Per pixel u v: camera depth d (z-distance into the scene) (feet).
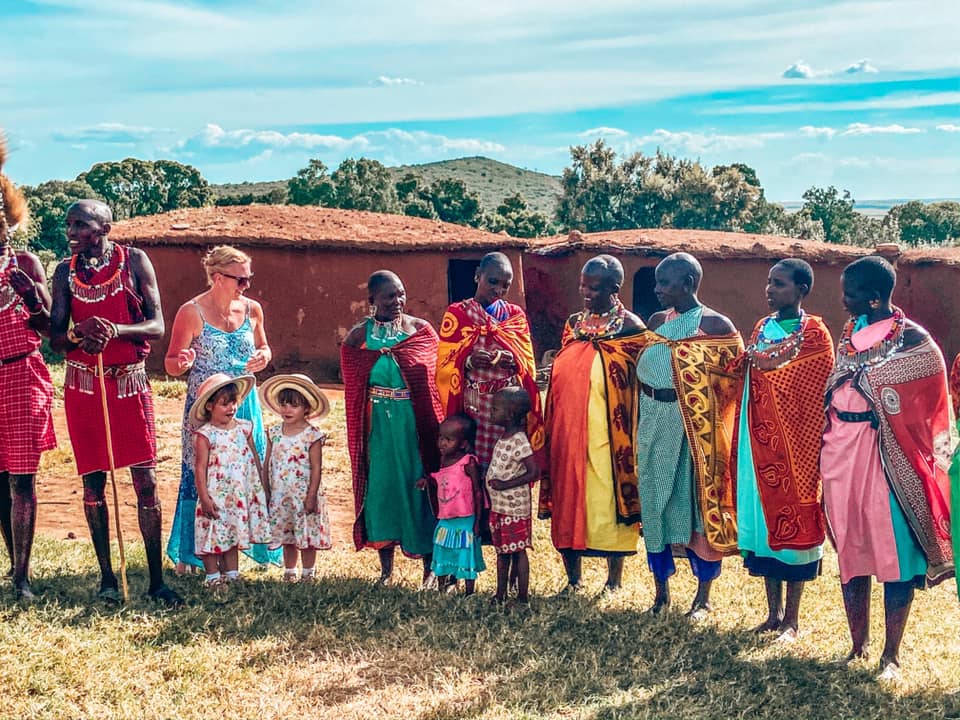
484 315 22.43
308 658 18.74
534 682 17.85
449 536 21.81
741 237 70.28
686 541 21.29
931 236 279.49
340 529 28.50
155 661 18.17
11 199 20.35
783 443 19.88
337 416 42.91
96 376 20.30
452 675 18.15
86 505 20.84
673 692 17.67
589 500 22.24
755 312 64.75
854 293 18.63
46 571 22.68
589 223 197.06
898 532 18.29
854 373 18.63
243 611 20.70
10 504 21.29
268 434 22.90
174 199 297.74
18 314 20.12
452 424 21.67
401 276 59.72
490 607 21.40
